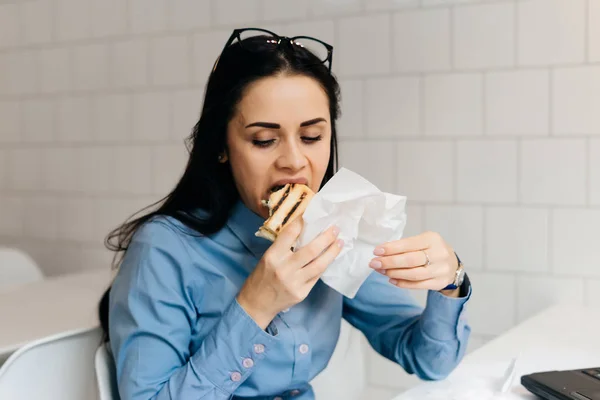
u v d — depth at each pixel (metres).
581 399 0.82
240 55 0.97
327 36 1.71
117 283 1.00
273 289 0.87
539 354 1.11
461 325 1.06
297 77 0.94
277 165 0.95
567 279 1.51
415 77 1.62
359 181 0.88
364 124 1.69
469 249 1.60
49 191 2.14
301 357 1.04
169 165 1.93
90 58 2.03
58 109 2.10
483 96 1.56
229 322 0.90
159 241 0.99
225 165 1.05
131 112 1.98
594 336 1.23
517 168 1.54
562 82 1.48
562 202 1.50
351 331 1.50
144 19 1.94
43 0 2.10
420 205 1.64
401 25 1.63
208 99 1.02
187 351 0.98
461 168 1.59
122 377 0.93
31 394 1.03
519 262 1.55
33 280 1.84
